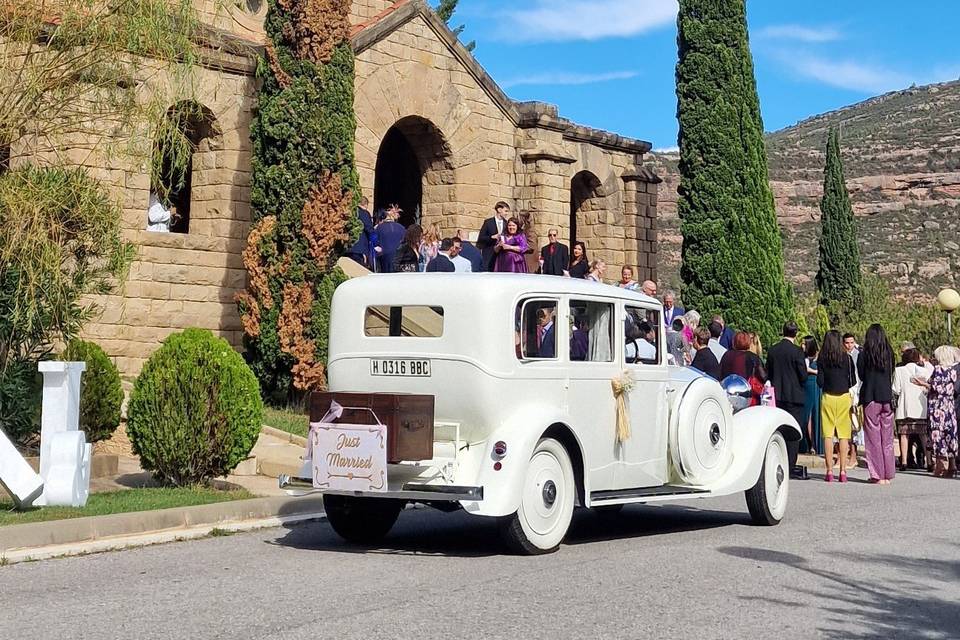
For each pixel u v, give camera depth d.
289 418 17.19
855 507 13.19
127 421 12.19
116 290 17.73
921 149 110.88
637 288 16.75
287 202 18.06
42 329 13.05
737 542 10.28
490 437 9.31
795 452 16.69
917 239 95.06
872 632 6.84
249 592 7.59
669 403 11.20
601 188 26.86
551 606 7.23
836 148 51.97
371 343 9.96
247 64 19.86
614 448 10.41
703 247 26.27
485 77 23.44
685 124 26.56
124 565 8.65
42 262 11.95
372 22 22.05
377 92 21.33
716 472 11.20
